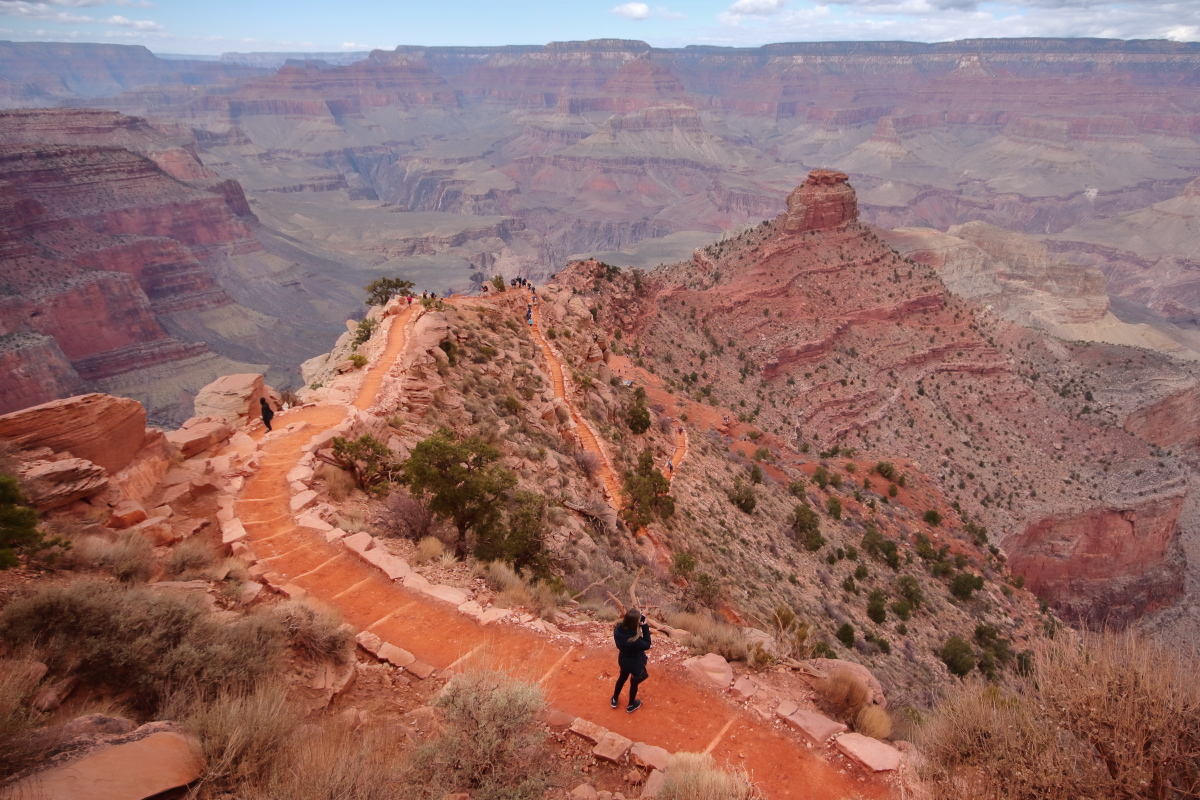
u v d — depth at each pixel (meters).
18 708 6.59
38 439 15.21
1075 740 7.48
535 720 9.48
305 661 10.43
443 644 12.15
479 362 39.88
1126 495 93.31
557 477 30.08
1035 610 62.00
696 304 109.62
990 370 116.38
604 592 18.66
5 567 10.31
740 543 41.16
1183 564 98.75
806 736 9.96
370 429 24.80
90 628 8.41
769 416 92.06
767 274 119.19
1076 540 88.69
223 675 8.56
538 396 39.66
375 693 10.35
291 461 21.28
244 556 14.79
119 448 17.02
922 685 35.56
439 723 9.23
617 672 11.62
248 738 7.07
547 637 12.59
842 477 71.88
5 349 150.38
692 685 11.21
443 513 17.70
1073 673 7.52
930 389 111.62
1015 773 7.25
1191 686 6.98
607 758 9.02
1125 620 91.00
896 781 8.93
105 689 8.14
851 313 115.44
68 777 5.89
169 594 9.88
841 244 125.31
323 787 6.49
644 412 50.44
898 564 54.62
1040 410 113.19
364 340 43.69
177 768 6.47
